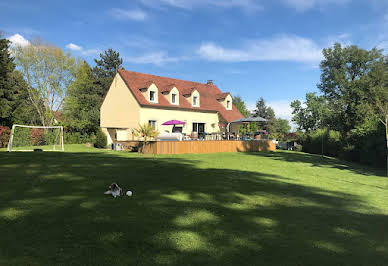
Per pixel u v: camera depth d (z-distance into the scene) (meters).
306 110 43.34
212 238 4.57
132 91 27.44
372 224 6.08
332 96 41.44
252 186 9.47
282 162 18.88
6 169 9.82
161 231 4.70
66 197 6.48
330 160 24.42
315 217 6.30
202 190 8.20
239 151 26.03
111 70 58.38
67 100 38.19
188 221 5.34
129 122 27.97
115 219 5.12
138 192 7.42
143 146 20.89
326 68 41.31
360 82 34.03
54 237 4.11
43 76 36.56
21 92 35.31
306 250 4.34
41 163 11.66
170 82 33.88
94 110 40.72
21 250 3.60
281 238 4.80
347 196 9.24
